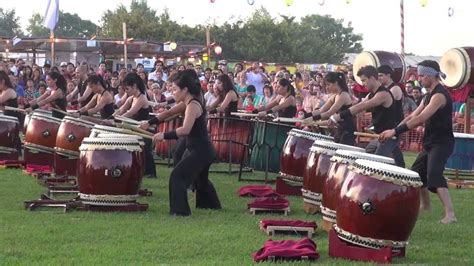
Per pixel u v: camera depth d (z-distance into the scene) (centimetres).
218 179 1452
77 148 1291
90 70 2753
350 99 1210
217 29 6412
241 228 919
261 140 1420
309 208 1049
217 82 1534
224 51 6400
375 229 754
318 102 1994
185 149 1128
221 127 1488
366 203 748
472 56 1942
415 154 2178
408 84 2350
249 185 1355
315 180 1033
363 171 761
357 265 737
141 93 1381
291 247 768
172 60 3981
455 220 1013
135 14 6062
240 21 6575
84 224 910
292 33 6912
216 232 888
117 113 1406
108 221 938
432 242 870
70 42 3806
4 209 1009
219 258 750
